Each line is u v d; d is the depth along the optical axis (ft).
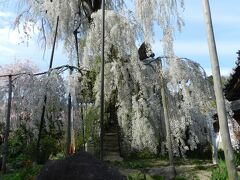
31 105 45.09
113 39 45.85
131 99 46.09
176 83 45.06
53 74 45.55
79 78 46.78
